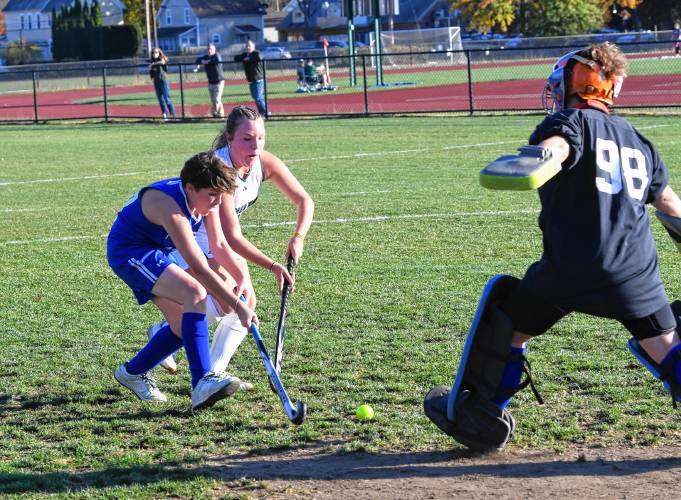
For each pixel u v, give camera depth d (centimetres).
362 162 1602
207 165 461
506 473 403
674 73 3569
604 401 491
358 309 695
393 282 774
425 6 8394
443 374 544
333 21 9175
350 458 428
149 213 477
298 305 713
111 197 1316
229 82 4731
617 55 379
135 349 618
